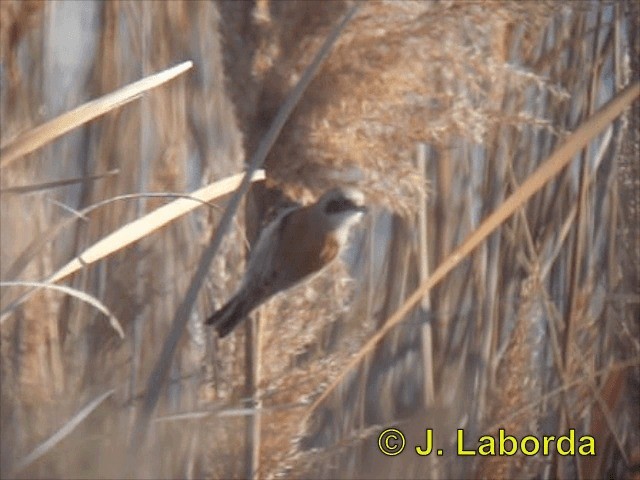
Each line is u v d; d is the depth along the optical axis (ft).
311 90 19.17
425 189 20.22
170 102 26.71
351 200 18.57
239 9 19.45
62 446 18.35
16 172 21.57
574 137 15.40
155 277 24.98
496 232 27.63
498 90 24.50
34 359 21.01
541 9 18.95
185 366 24.49
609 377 24.61
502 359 25.66
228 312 18.07
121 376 23.59
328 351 26.25
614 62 26.14
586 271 27.35
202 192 15.31
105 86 26.78
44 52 25.25
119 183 26.18
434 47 18.88
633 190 25.12
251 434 20.58
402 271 28.07
